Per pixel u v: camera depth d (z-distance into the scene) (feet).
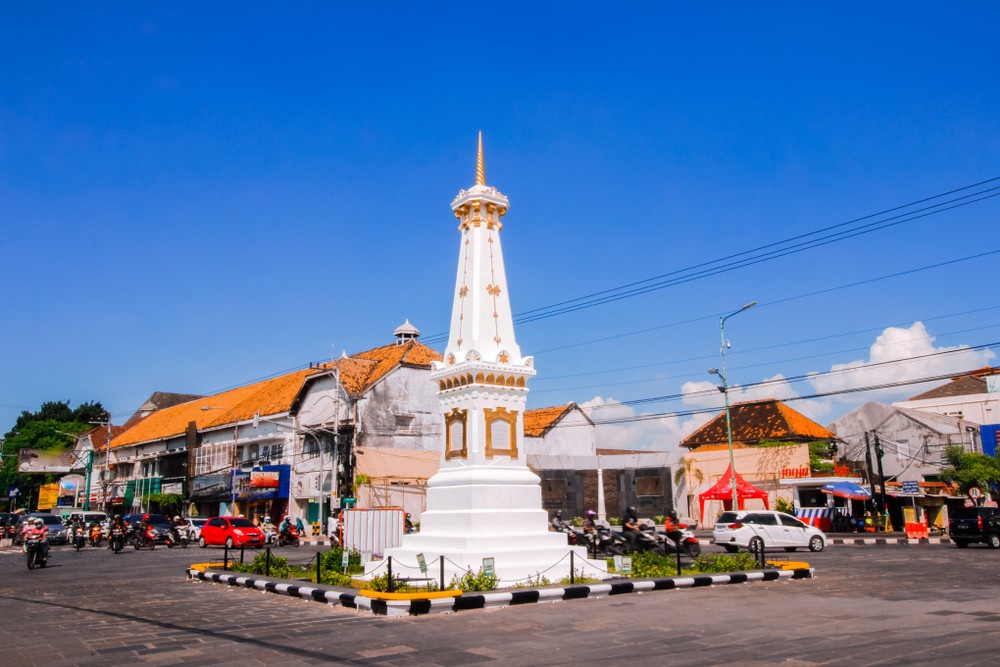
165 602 47.52
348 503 134.00
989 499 136.46
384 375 147.54
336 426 138.51
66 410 303.48
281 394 177.17
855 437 165.17
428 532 56.49
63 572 75.31
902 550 93.61
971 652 28.53
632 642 31.91
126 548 124.67
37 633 35.65
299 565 65.41
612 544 72.74
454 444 57.31
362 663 28.48
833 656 28.35
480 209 61.05
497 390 56.75
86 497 212.23
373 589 46.06
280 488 156.46
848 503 139.54
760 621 36.91
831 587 51.42
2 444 265.95
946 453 143.43
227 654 30.25
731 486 124.77
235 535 119.65
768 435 157.07
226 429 181.68
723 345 124.88
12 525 158.71
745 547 94.99
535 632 34.68
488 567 47.65
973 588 49.90
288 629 36.09
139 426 233.96
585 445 173.06
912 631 33.32
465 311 59.52
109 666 28.25
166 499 187.83
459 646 31.60
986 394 171.42
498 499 54.24
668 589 50.21
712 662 27.73
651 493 155.33
